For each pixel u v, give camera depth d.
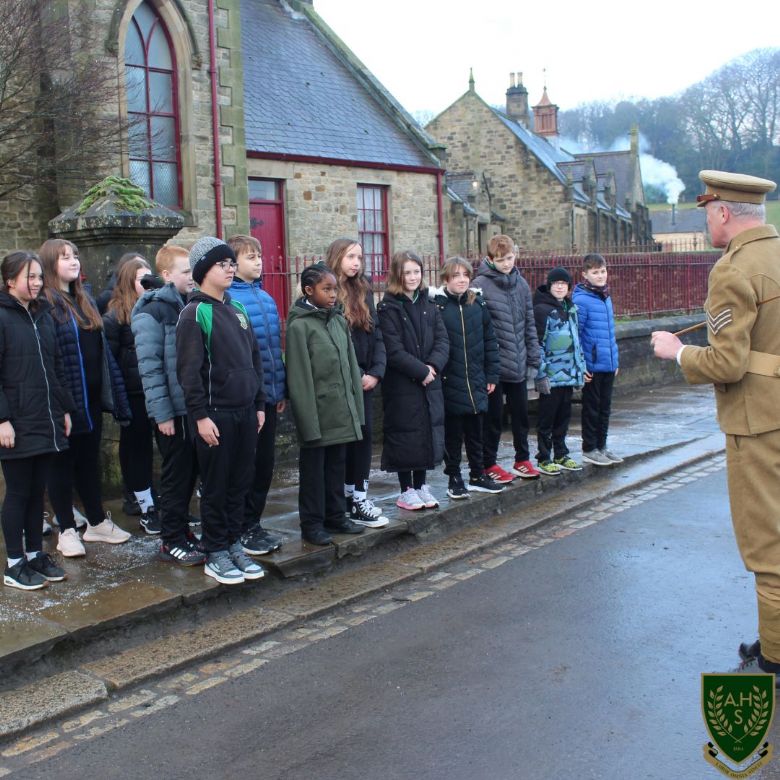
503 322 7.08
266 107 19.11
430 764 3.43
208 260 4.84
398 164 20.92
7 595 4.74
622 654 4.36
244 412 4.99
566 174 39.78
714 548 6.01
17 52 10.07
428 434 6.26
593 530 6.55
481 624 4.81
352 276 6.03
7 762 3.55
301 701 3.99
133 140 11.73
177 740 3.69
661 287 15.69
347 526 5.83
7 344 4.67
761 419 3.86
